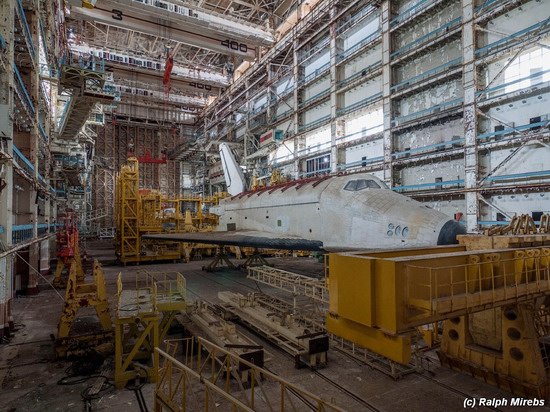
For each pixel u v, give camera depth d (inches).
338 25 1223.5
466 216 760.3
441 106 835.4
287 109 1593.3
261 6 1696.6
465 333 285.3
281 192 654.5
